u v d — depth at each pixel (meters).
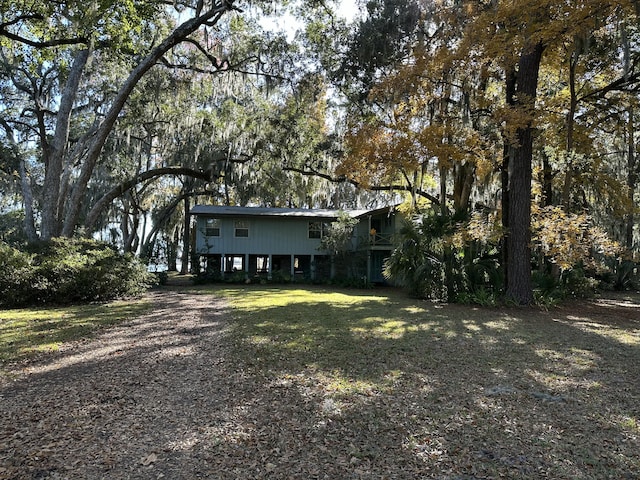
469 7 12.25
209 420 3.84
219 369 5.47
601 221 19.86
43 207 15.52
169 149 23.53
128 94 15.66
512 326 8.98
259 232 22.78
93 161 15.98
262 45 17.95
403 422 3.80
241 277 22.05
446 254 13.75
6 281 11.71
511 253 12.49
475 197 17.09
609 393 4.62
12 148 19.86
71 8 10.70
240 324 8.89
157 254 29.77
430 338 7.54
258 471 2.96
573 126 14.59
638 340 7.63
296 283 22.39
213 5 15.38
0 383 4.90
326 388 4.72
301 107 20.44
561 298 13.70
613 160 20.67
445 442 3.41
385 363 5.80
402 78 12.97
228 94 20.52
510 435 3.54
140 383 4.89
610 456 3.18
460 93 15.11
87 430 3.62
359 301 13.46
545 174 16.72
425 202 20.17
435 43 14.52
